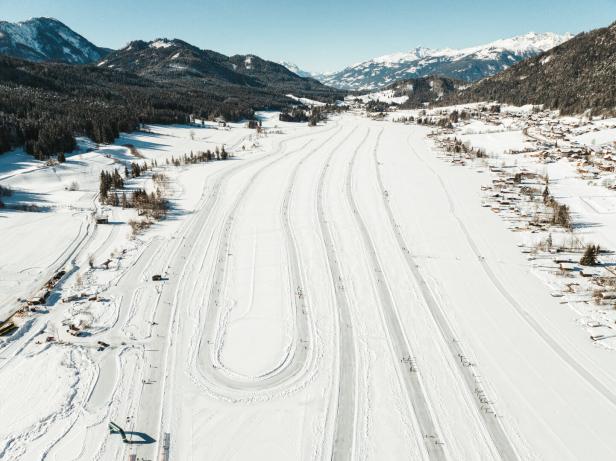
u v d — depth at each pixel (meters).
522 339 56.72
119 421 43.06
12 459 38.31
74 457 38.81
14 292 66.31
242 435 42.12
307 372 51.19
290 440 41.72
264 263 79.62
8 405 44.19
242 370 51.38
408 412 45.41
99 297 65.56
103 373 49.34
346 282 72.69
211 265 78.38
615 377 49.47
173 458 39.34
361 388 48.75
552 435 42.38
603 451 40.53
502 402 46.62
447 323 60.94
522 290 68.25
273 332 59.00
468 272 74.94
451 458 40.22
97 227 95.19
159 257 80.75
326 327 60.25
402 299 67.25
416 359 53.56
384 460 39.97
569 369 51.00
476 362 52.88
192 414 44.38
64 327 57.75
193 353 53.91
